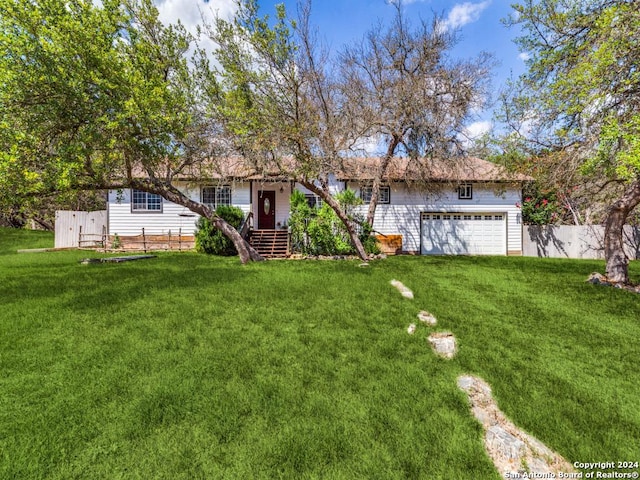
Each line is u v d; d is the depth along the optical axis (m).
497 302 7.15
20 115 7.27
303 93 10.88
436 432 3.21
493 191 16.97
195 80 10.27
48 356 4.24
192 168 12.11
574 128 8.38
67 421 3.15
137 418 3.23
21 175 7.10
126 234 16.28
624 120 7.18
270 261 12.42
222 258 13.02
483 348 4.97
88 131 7.60
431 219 17.17
